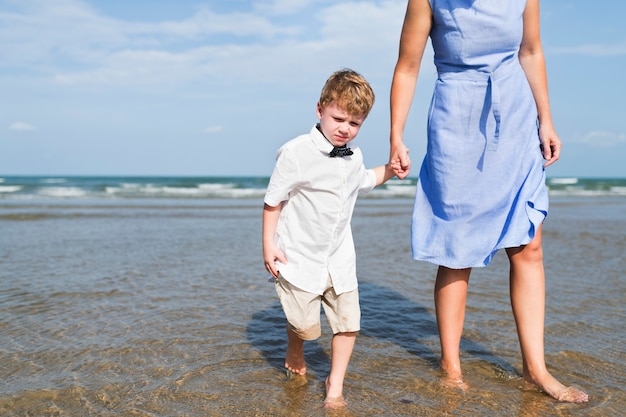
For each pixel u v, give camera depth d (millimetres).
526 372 2928
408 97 2980
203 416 2523
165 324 3891
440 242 2934
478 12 2746
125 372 3020
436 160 2920
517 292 2967
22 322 3898
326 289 2863
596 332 3799
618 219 12992
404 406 2656
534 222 2818
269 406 2641
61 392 2752
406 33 2898
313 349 3541
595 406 2670
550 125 3000
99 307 4316
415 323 4082
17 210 14641
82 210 14984
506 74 2830
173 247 7695
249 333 3740
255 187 35062
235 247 7754
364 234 9750
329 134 2742
